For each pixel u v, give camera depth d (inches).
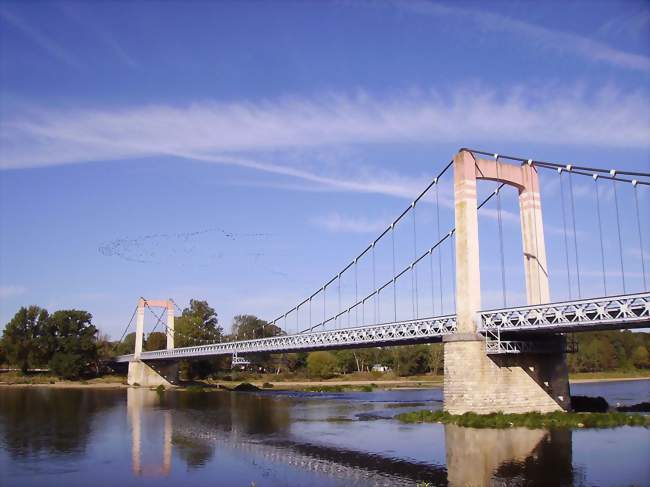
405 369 5551.2
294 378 5428.2
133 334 6766.7
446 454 1462.8
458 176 2146.9
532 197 2242.9
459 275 2087.8
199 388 4259.4
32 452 1587.1
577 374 5211.6
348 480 1233.4
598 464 1295.5
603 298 1667.1
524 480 1179.9
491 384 1983.3
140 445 1692.9
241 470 1353.3
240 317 6840.6
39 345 5103.3
